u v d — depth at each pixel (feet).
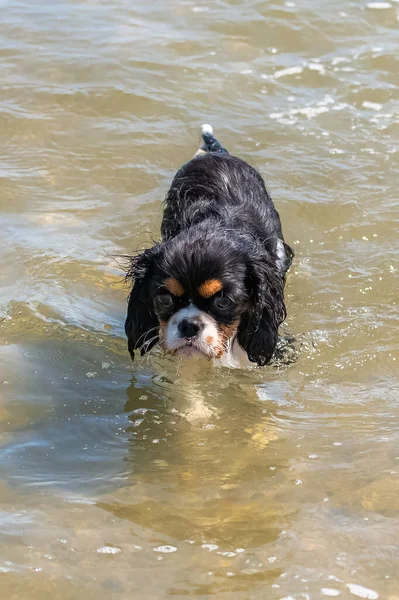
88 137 7.07
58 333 5.74
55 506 4.79
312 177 6.72
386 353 5.63
